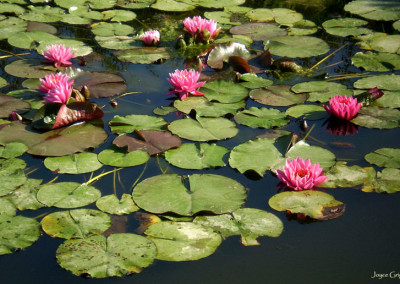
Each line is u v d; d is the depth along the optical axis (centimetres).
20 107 333
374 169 272
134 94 365
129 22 515
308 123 329
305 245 219
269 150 288
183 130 311
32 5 553
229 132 312
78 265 200
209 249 212
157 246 213
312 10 571
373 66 415
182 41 453
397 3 568
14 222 227
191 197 246
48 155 283
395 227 231
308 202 246
